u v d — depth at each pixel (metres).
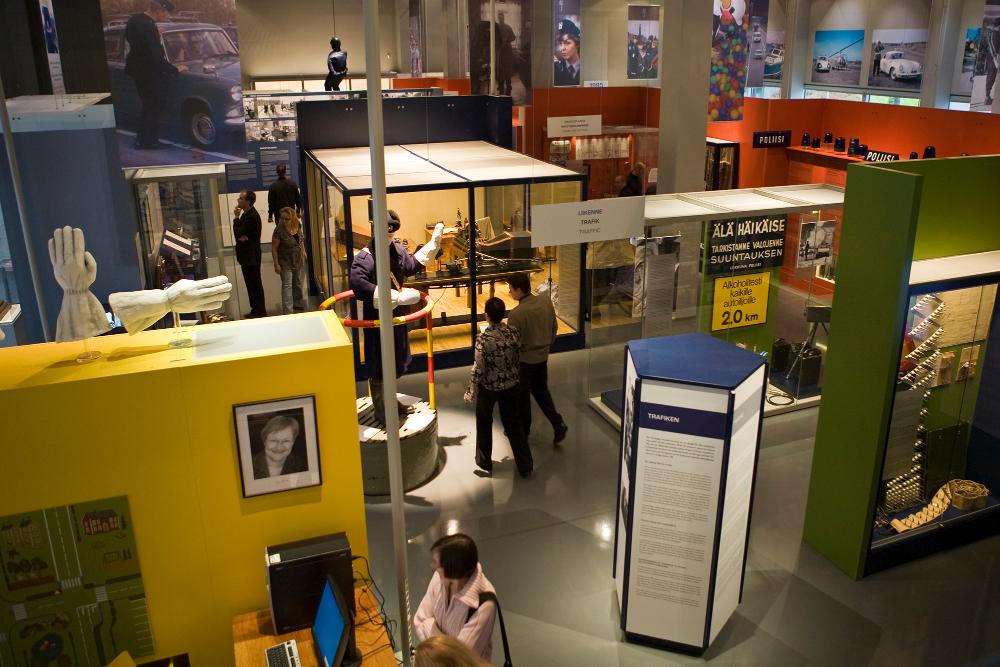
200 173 5.78
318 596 3.63
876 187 4.57
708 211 6.80
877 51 13.75
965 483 5.54
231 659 3.93
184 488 3.61
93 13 5.17
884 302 4.60
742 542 4.48
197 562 3.73
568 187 8.55
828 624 4.63
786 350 7.52
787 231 7.00
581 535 5.53
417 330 8.97
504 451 6.71
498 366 5.91
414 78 12.86
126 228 5.61
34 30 5.05
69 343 3.79
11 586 3.46
